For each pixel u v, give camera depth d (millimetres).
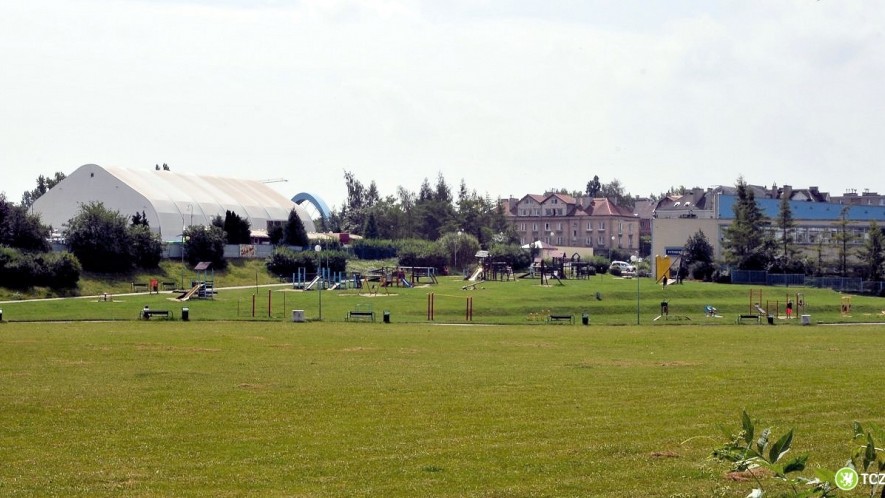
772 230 178875
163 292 134000
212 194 197500
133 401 41562
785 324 100188
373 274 161500
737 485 26672
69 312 101000
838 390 44844
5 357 58812
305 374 51094
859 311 121250
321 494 26375
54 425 36125
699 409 39562
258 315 101875
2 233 137000
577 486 27047
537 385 46875
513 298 125312
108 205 174625
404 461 30281
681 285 150750
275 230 187500
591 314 112875
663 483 27172
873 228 167000
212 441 33344
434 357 60781
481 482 27641
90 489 26828
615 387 46094
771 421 36531
